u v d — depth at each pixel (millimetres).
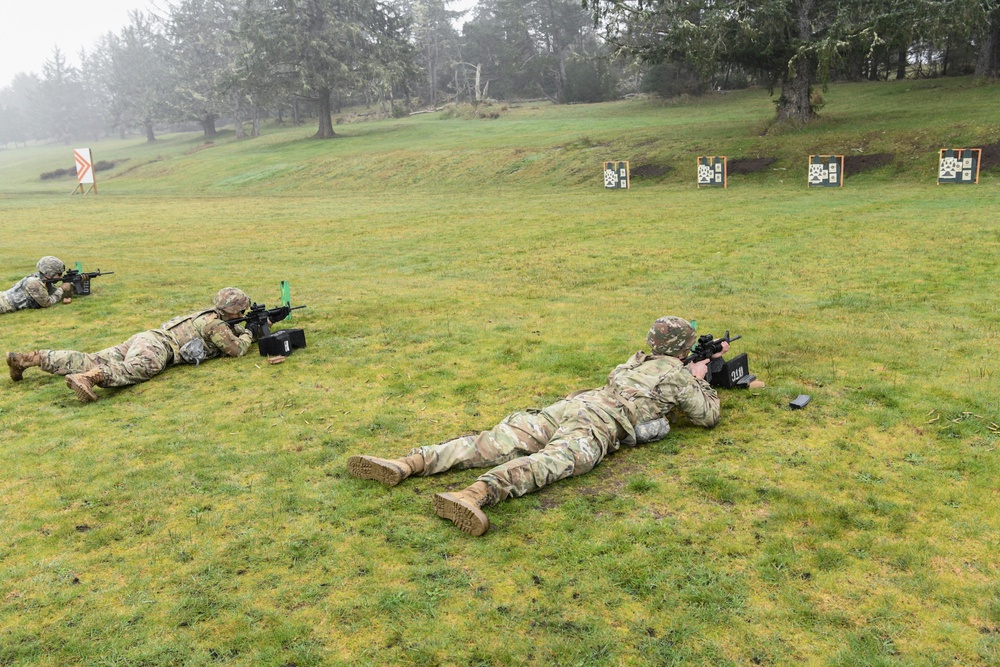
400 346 8859
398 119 79438
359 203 29875
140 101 104562
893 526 4277
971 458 5070
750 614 3576
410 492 4996
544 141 41250
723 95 61750
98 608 3803
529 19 94312
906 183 24719
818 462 5148
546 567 4043
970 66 53062
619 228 18891
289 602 3803
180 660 3396
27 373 8273
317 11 62125
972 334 8180
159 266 16641
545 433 5258
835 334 8359
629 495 4820
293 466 5480
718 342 6457
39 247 20953
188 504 4914
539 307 10781
